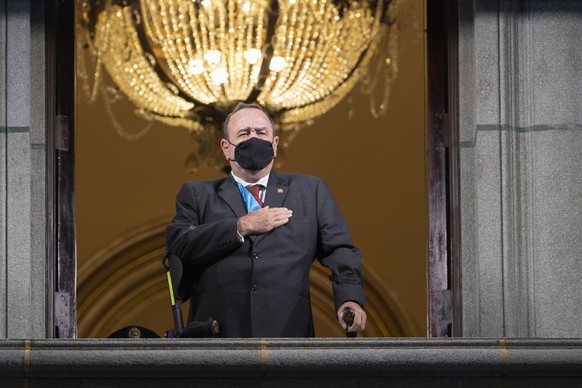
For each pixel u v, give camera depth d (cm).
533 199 1780
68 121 1836
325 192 1595
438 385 1370
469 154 1819
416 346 1365
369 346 1363
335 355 1357
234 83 3150
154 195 4056
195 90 3175
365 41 3111
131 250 4041
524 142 1794
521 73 1803
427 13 1872
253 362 1352
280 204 1581
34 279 1773
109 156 4028
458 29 1841
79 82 3609
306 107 3278
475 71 1808
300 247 1549
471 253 1800
